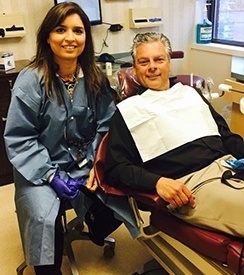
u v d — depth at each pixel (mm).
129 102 1553
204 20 3592
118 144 1491
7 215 2328
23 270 1788
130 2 3180
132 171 1405
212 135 1583
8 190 2619
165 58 1592
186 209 1354
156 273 1769
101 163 1527
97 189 1538
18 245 2053
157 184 1341
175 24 3504
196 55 3619
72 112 1600
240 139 1678
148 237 1558
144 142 1506
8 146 1516
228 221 1247
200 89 1999
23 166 1527
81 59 1661
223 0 3443
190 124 1551
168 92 1608
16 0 2678
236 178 1384
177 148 1494
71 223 1926
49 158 1588
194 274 1443
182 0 3447
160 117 1517
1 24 2623
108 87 1758
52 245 1467
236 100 2244
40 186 1544
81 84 1645
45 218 1460
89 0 2830
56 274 1579
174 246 1475
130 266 1876
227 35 3486
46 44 1557
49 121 1568
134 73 1717
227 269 1263
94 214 1756
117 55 3180
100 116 1764
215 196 1305
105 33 3143
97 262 1909
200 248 1305
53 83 1553
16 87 1524
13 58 2578
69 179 1618
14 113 1501
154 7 3307
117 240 2080
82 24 1549
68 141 1649
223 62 3305
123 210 1549
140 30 3322
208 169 1465
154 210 1516
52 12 1507
